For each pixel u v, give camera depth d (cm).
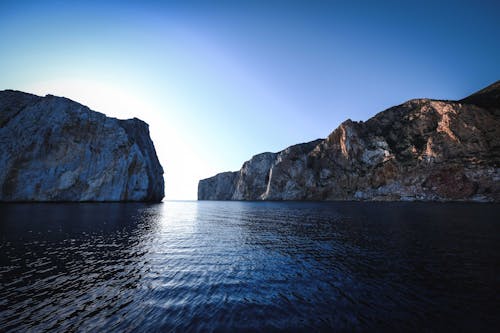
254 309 1072
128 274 1562
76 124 8994
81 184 8869
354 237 2733
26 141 8050
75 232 2977
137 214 5438
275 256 2003
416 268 1603
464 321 957
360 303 1125
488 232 2689
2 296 1224
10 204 7100
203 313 1038
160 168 13588
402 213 5028
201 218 5247
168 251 2181
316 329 908
